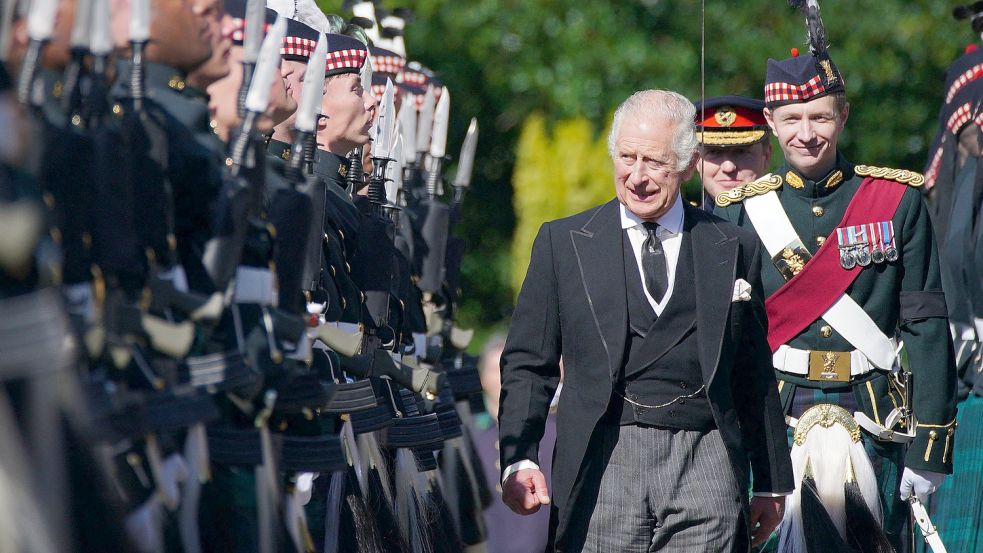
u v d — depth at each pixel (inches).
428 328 774.5
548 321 640.4
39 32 398.6
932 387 703.7
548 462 941.8
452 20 2551.7
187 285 470.9
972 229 854.5
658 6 2488.9
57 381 374.9
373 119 749.3
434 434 730.2
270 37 498.0
